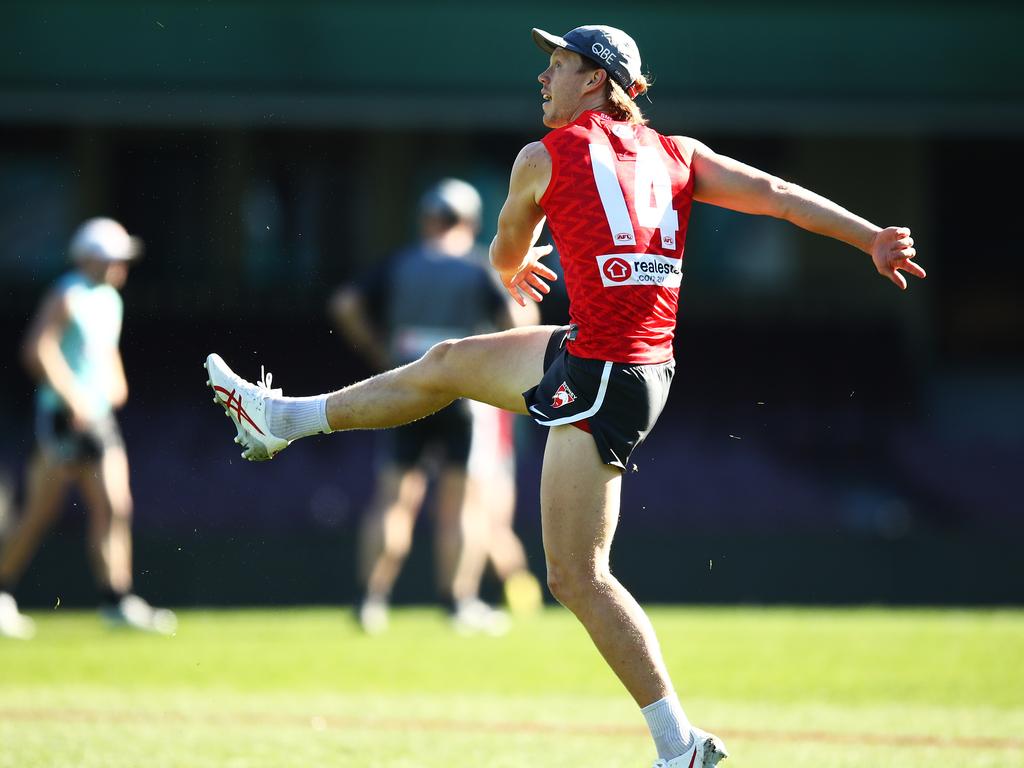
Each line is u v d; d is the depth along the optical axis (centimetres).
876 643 3030
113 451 3284
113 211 6812
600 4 6406
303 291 6812
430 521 5600
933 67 6303
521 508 5622
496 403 1631
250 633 3234
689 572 4738
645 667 1478
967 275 7400
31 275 6800
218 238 6800
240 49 6184
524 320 3494
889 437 6712
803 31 6394
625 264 1502
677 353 6944
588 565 1492
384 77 6175
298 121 6278
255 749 1906
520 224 1584
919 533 5734
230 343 6644
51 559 4772
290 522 5656
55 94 6006
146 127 6738
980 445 6675
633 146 1550
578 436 1500
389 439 3291
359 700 2356
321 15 6284
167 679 2577
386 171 7012
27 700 2309
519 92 6194
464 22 6322
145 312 6588
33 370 3244
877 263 1516
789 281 7125
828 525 5909
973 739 2017
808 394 6956
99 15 6191
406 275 3444
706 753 1474
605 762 1839
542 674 2669
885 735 2048
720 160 1586
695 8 6438
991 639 3089
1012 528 5903
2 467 5697
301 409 1727
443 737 2022
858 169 7256
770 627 3303
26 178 6825
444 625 3400
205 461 5997
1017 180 7344
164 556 4903
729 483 6119
